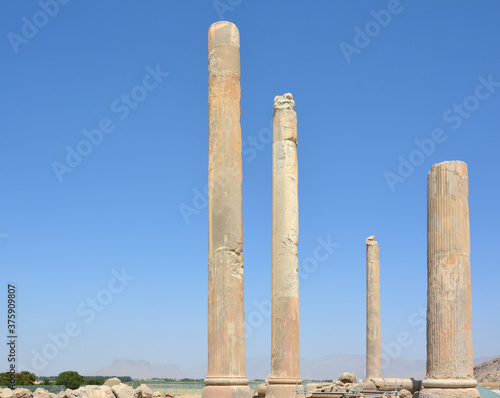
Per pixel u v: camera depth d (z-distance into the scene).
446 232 17.98
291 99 23.53
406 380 28.70
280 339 21.69
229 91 17.59
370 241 36.84
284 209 22.59
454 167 18.27
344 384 27.95
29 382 44.69
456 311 17.61
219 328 16.59
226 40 17.84
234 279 16.86
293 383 21.33
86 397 21.56
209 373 16.58
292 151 23.12
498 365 90.06
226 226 17.00
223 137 17.36
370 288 36.44
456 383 17.14
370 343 35.84
